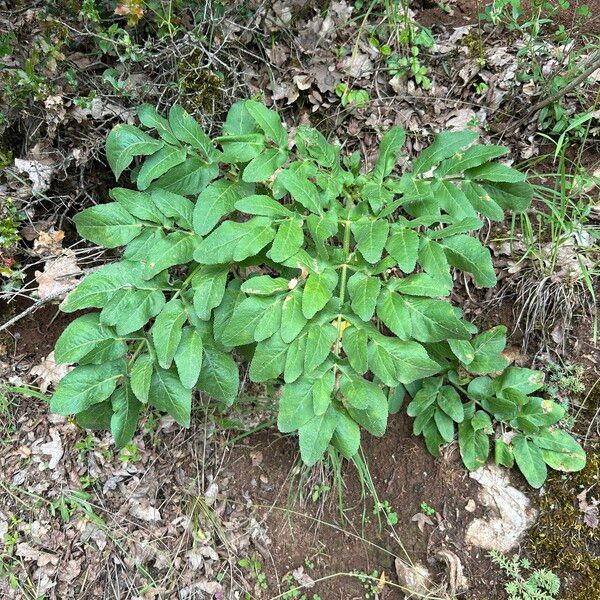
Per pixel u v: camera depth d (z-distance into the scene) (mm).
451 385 683
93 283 518
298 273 531
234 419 737
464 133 562
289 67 748
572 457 632
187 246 526
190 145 568
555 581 615
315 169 548
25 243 715
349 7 767
